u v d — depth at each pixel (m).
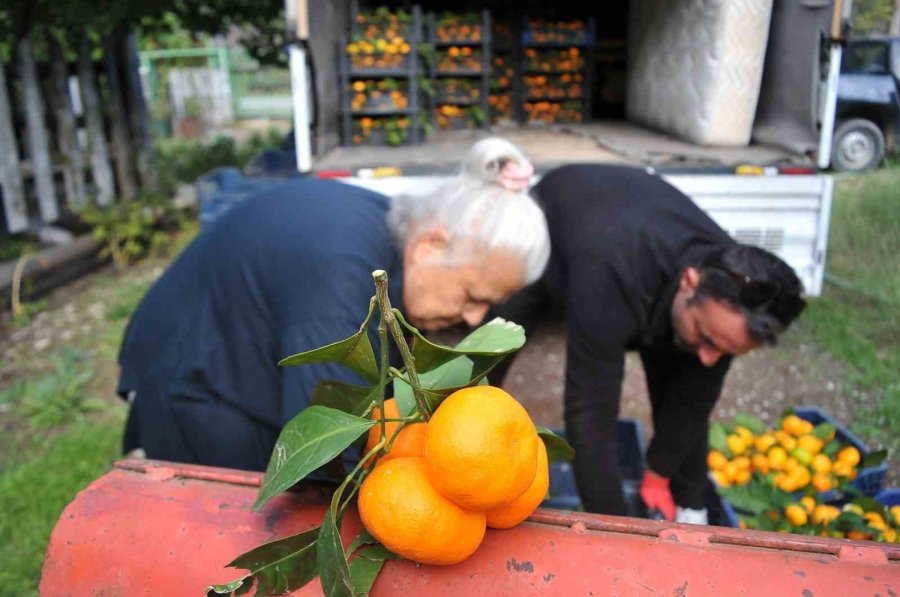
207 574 0.82
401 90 5.30
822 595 0.72
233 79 17.77
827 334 3.66
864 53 3.55
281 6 7.29
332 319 1.36
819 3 3.71
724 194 4.14
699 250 1.72
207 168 8.82
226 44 17.50
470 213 1.42
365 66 5.14
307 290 1.40
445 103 6.25
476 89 6.24
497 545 0.79
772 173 4.03
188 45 18.56
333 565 0.67
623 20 6.99
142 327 1.83
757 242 4.17
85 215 6.11
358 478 0.80
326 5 4.89
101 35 6.15
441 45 6.14
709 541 0.79
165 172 7.72
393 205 1.59
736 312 1.58
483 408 0.67
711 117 4.35
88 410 3.89
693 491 2.20
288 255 1.46
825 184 3.86
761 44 4.04
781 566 0.75
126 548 0.86
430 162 4.40
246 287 1.54
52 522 2.86
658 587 0.74
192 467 0.97
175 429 1.66
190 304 1.69
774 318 1.57
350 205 1.54
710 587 0.73
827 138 3.81
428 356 0.74
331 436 0.70
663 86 5.23
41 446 3.55
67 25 5.93
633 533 0.80
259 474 0.94
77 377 4.15
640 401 3.87
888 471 2.55
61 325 5.07
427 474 0.71
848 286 3.53
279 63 7.76
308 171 4.37
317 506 0.87
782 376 3.65
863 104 3.32
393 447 0.76
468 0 7.14
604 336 1.77
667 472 2.14
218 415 1.60
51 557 0.88
